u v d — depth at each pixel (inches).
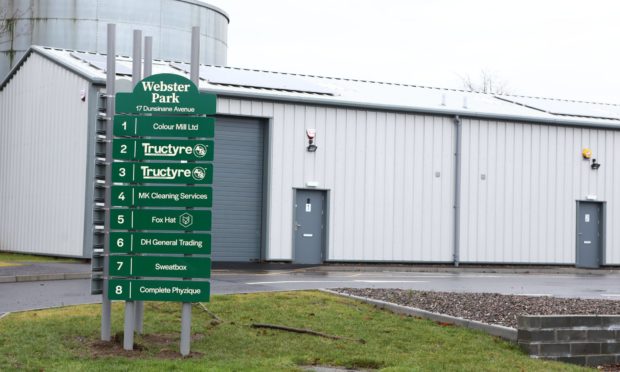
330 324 523.2
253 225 1160.8
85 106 1056.8
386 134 1206.9
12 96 1277.1
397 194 1209.4
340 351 461.4
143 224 449.7
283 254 1151.0
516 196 1284.4
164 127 452.1
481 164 1262.3
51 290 687.7
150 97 453.4
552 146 1312.7
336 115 1180.5
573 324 498.9
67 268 898.7
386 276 993.5
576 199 1325.0
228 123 1143.6
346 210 1181.1
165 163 451.8
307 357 445.1
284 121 1154.7
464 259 1245.1
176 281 443.2
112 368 395.5
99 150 465.1
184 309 444.1
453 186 1245.1
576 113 1375.5
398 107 1205.7
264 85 1179.3
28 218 1197.7
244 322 521.0
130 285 445.4
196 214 447.8
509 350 490.0
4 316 515.5
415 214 1219.9
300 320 529.3
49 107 1154.0
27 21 1515.7
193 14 1624.0
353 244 1182.9
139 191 451.2
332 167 1175.6
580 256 1326.3
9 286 727.1
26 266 914.1
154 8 1565.0
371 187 1195.3
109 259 449.1
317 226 1172.5
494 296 651.5
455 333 518.3
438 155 1237.1
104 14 1523.1
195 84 452.1
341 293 641.6
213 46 1672.0
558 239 1310.3
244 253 1155.9
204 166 449.4
